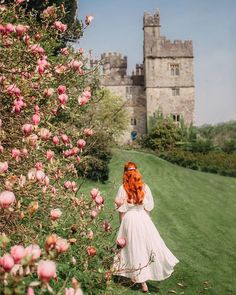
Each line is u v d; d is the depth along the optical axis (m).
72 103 4.93
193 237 9.62
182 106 48.81
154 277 5.39
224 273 7.14
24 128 3.56
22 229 3.47
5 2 6.06
